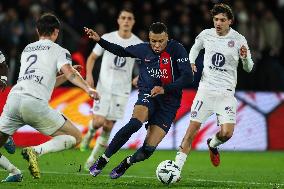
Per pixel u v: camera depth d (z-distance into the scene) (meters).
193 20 63.22
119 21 38.69
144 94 28.75
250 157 48.12
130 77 38.84
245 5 67.38
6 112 27.02
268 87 60.28
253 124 54.25
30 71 26.98
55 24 27.78
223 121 31.20
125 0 65.94
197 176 34.41
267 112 54.69
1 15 60.06
